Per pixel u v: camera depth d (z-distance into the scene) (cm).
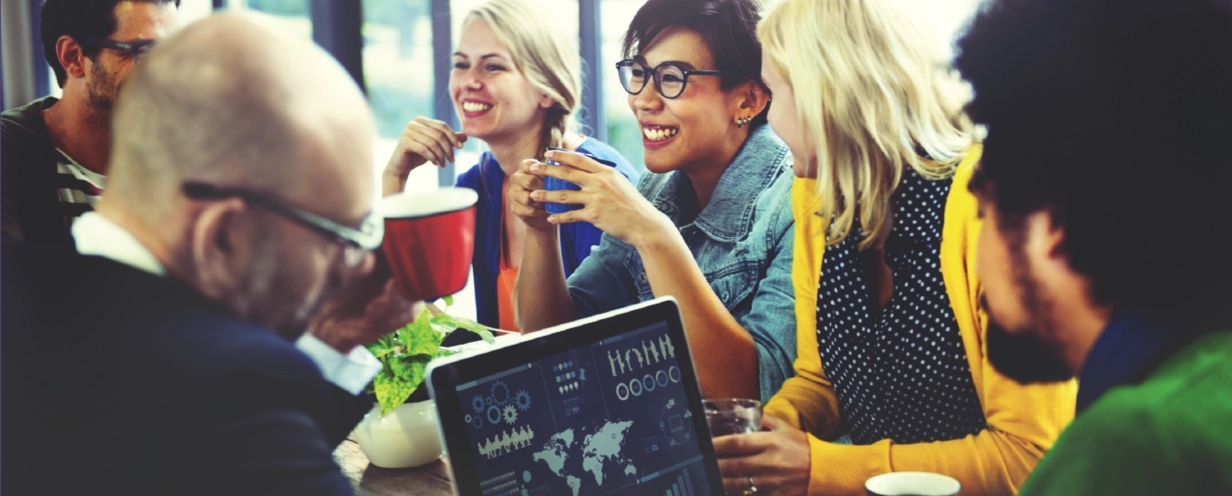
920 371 141
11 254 88
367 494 121
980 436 138
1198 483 65
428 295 120
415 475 127
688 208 160
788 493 149
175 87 97
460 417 89
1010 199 121
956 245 133
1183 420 67
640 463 100
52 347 84
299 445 84
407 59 193
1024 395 131
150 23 168
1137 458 67
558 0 170
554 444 95
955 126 129
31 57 239
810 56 142
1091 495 68
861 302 145
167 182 96
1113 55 100
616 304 164
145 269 89
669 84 157
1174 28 93
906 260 140
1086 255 108
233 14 101
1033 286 122
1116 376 83
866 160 140
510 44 168
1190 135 90
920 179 136
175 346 84
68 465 82
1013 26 116
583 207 159
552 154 158
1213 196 88
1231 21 90
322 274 107
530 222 161
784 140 149
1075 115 104
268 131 99
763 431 148
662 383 104
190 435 82
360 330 120
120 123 98
